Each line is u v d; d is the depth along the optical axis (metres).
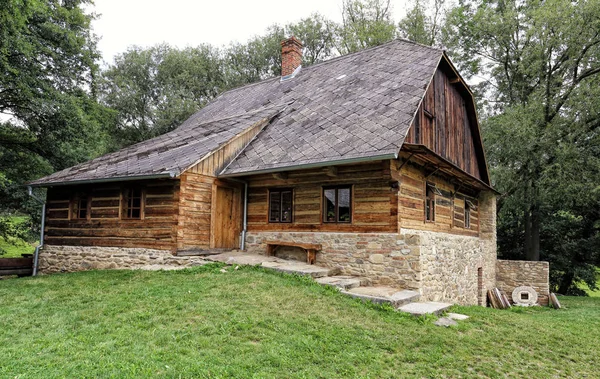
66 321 6.05
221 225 11.05
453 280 11.48
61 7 15.98
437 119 12.06
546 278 15.08
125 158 12.33
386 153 7.96
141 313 6.25
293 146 10.34
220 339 5.28
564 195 17.55
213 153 10.70
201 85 30.41
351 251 9.40
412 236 8.56
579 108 17.16
